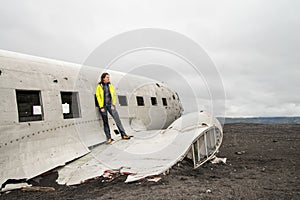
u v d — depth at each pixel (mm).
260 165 7871
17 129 6340
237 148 11359
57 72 8281
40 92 7242
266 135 15852
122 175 6211
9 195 5414
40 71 7613
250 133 17172
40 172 6367
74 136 7902
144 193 5086
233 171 7125
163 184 5660
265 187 5469
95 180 6055
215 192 5113
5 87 6328
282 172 6871
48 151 6902
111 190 5395
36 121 6879
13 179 5859
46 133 7047
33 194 5438
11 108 6309
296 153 9688
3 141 5992
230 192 5117
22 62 7254
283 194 4973
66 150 7398
